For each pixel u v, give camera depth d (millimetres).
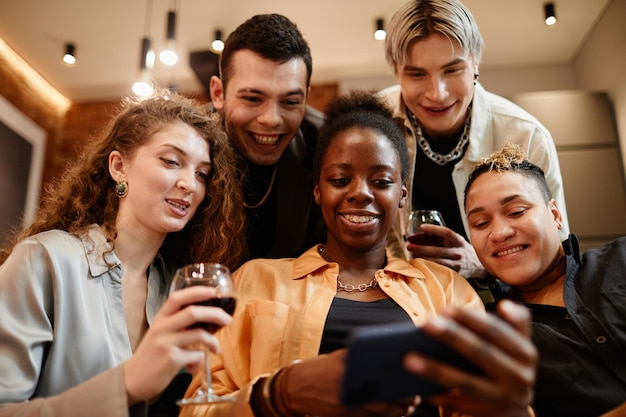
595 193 3676
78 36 4152
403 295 1466
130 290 1506
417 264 1633
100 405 1028
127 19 3959
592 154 3746
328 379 946
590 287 1438
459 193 2129
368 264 1583
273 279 1500
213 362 1359
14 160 4305
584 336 1344
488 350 682
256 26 2039
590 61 4059
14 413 1066
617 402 1248
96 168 1590
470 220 1564
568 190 3703
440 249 1732
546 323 1422
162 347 1009
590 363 1312
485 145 2127
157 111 1576
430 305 1470
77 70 4551
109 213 1541
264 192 2205
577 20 3920
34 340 1246
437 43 1929
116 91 4832
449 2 1964
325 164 1601
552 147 2133
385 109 1878
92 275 1396
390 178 1557
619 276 1433
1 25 4051
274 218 2219
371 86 4504
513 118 2143
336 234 1556
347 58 4344
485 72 4469
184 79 4691
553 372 1306
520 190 1507
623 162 3697
